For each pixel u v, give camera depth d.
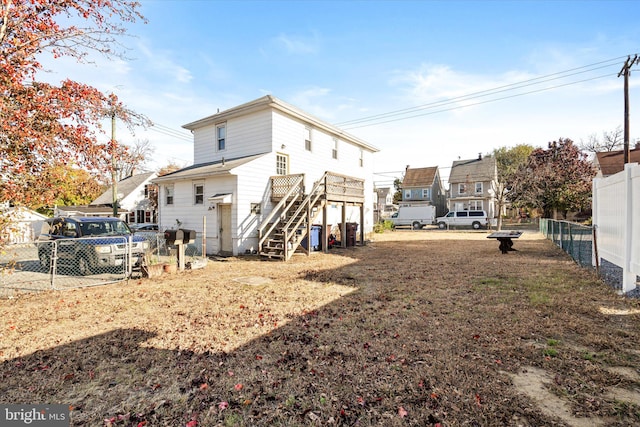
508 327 4.06
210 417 2.38
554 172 28.52
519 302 5.20
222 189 12.83
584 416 2.26
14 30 5.20
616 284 6.22
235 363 3.25
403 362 3.16
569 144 30.50
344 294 6.08
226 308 5.25
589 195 26.86
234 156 15.14
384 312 4.86
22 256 10.40
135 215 27.98
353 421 2.29
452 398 2.53
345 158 19.61
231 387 2.80
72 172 5.58
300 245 12.90
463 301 5.36
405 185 43.00
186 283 7.28
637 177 5.18
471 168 39.22
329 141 18.00
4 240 5.31
